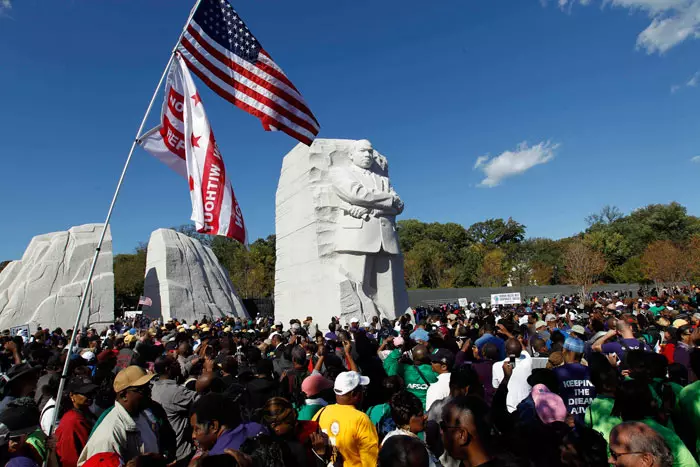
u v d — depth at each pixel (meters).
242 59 8.30
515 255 74.81
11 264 35.28
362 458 4.26
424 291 47.47
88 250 34.25
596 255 55.00
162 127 7.45
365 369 7.00
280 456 3.47
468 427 3.11
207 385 5.64
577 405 5.31
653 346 9.80
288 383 6.94
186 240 39.97
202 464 2.87
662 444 2.99
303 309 19.64
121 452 4.06
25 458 4.06
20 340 9.73
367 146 20.06
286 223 21.77
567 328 12.45
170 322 18.05
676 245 60.03
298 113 8.61
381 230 19.61
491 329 9.02
